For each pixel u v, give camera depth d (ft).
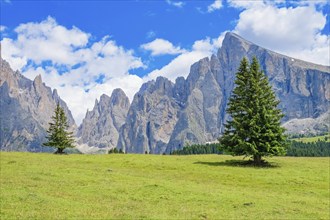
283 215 97.09
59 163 206.69
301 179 166.20
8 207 91.25
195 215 92.12
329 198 128.98
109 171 172.96
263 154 217.77
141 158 248.93
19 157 236.84
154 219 85.87
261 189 142.72
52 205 95.30
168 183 140.36
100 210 92.84
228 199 114.73
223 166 208.23
